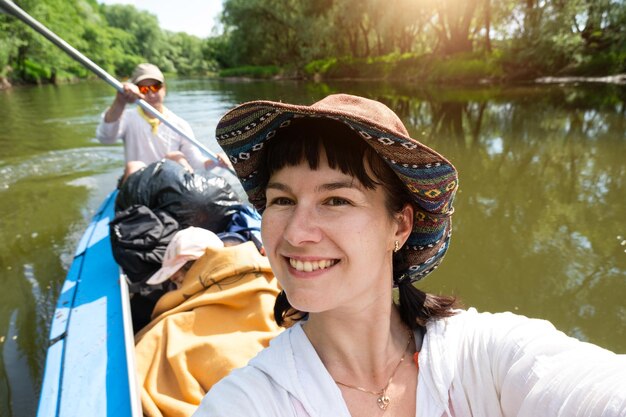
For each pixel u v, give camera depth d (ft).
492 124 23.47
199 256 5.85
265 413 2.07
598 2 47.42
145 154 11.20
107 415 4.32
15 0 71.67
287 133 2.29
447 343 2.33
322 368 2.22
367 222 2.18
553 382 1.96
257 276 5.43
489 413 2.16
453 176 2.19
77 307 6.15
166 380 4.71
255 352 4.75
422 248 2.64
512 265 8.77
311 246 2.13
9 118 30.99
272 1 91.04
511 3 54.39
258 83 78.43
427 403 2.20
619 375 1.84
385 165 2.25
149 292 6.31
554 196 12.26
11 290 8.79
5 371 6.64
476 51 59.21
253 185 2.63
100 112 34.27
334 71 80.18
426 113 28.35
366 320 2.31
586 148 17.38
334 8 76.84
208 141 22.29
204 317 5.12
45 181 15.67
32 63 82.12
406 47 77.92
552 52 50.24
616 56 47.39
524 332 2.19
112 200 10.30
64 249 10.52
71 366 4.99
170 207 7.45
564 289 7.98
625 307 7.43
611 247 9.30
